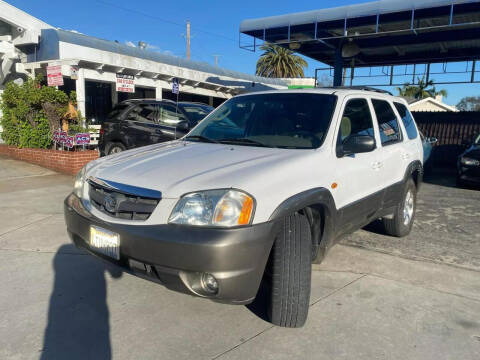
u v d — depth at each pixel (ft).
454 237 17.19
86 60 39.73
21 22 44.09
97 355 8.62
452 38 46.24
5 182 27.37
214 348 8.87
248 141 11.78
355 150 11.21
